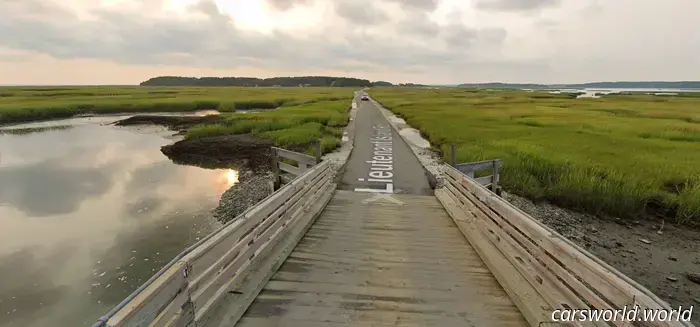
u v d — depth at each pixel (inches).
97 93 3408.0
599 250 310.8
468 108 1765.5
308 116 1229.1
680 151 637.9
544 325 131.5
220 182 594.6
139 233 381.7
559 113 1469.0
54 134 1240.2
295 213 254.5
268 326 138.6
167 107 2034.9
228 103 2065.7
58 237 373.1
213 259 133.8
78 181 611.8
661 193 406.3
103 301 265.6
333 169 463.2
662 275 272.4
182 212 443.8
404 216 294.4
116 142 1061.8
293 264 196.1
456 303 158.7
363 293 165.9
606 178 450.0
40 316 247.8
